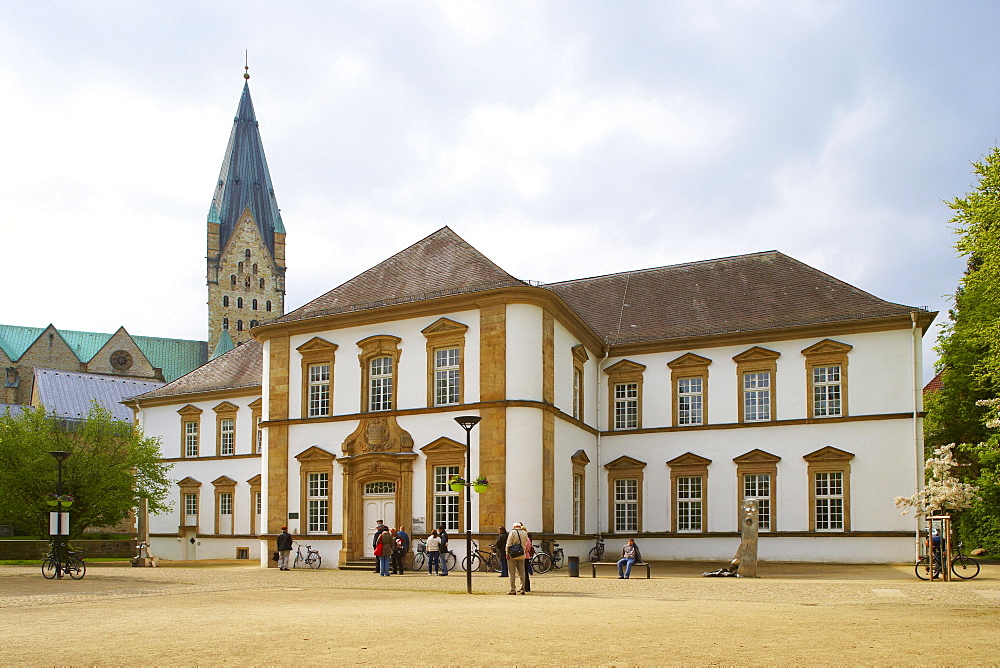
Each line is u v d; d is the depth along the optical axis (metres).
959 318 48.50
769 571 36.12
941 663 12.27
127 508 52.78
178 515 59.50
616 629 16.08
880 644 14.04
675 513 44.09
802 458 42.00
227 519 57.53
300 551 40.00
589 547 43.41
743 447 43.25
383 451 38.56
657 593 25.42
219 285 125.75
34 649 14.23
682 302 47.88
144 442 54.25
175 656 13.38
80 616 19.38
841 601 22.53
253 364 59.53
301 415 41.50
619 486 45.56
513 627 16.48
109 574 36.22
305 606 21.48
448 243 42.56
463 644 14.25
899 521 39.91
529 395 36.66
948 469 33.25
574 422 41.47
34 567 43.34
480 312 37.59
